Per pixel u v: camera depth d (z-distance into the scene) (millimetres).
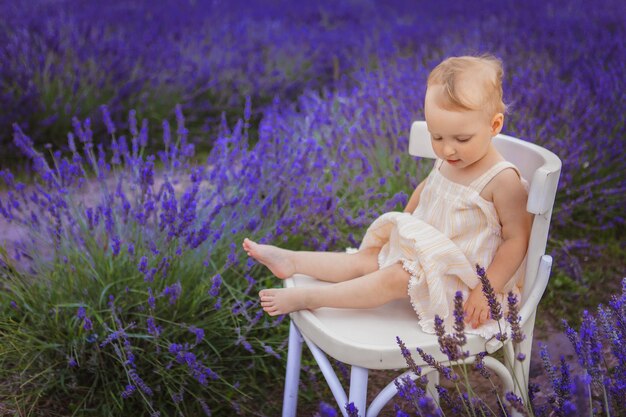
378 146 3500
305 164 2947
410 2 8125
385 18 7582
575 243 3209
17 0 6219
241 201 2627
